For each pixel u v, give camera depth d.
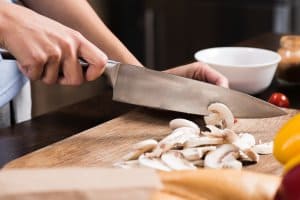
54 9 1.00
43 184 0.44
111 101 0.99
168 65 2.12
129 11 2.09
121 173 0.46
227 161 0.75
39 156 0.79
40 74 0.79
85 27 0.99
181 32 2.08
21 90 1.01
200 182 0.53
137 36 2.12
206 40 2.08
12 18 0.78
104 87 1.96
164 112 0.92
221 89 0.88
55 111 0.95
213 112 0.86
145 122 0.89
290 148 0.53
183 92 0.88
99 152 0.80
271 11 2.00
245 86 1.00
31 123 0.91
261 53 1.06
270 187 0.54
